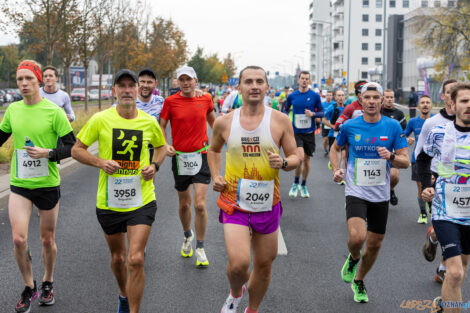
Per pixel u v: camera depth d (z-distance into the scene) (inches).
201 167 238.4
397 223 317.1
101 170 170.7
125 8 1385.3
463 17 1393.9
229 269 160.9
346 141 203.2
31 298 180.9
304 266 232.2
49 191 186.7
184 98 241.8
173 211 341.7
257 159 163.8
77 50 1093.8
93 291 199.0
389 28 3159.5
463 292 201.3
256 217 164.6
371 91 193.9
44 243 185.9
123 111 169.8
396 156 190.9
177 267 228.1
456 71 1448.1
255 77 161.5
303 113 394.6
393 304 189.5
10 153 555.5
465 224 165.8
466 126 167.6
